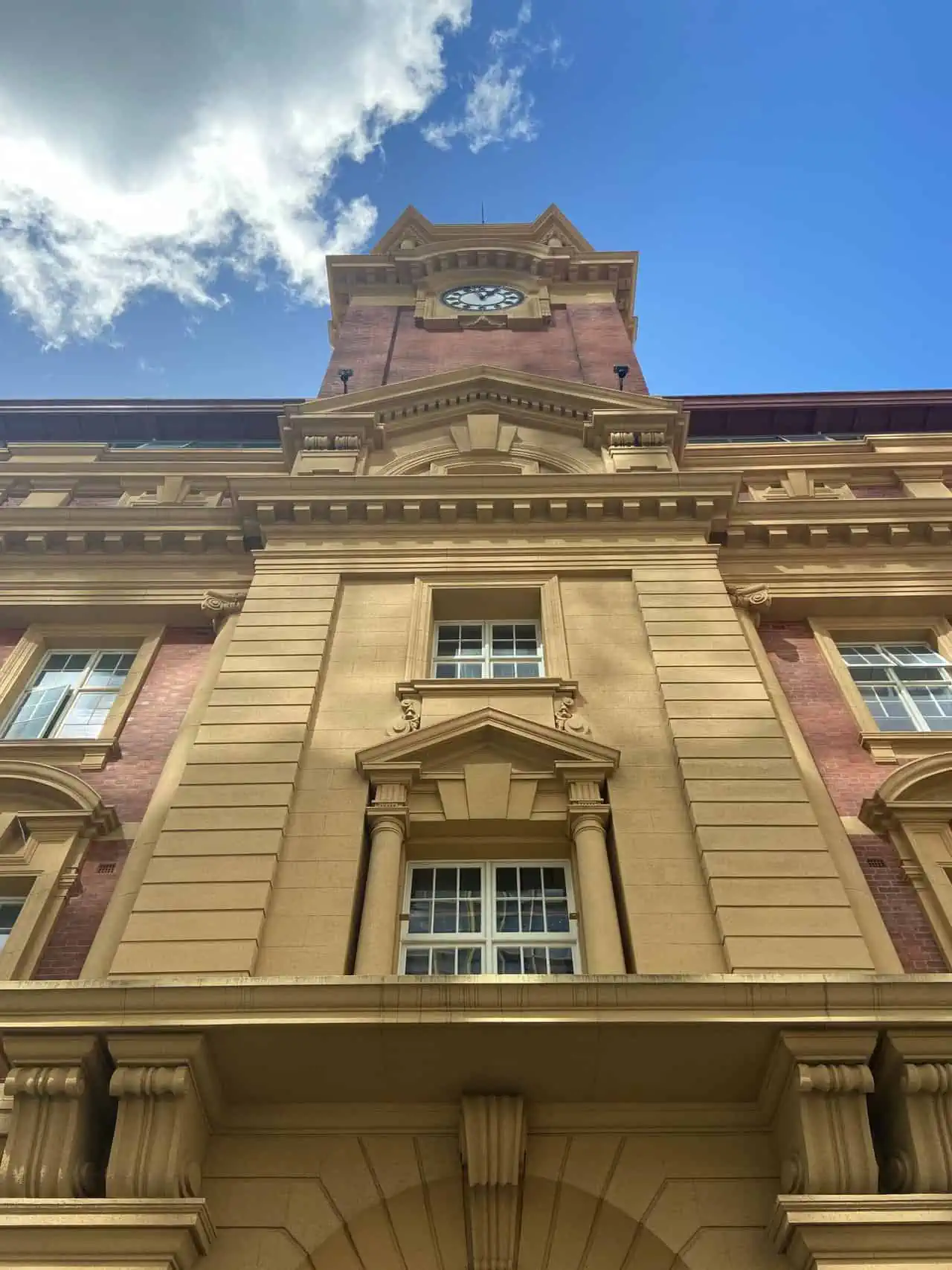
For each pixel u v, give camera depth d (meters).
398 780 10.47
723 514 14.77
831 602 14.20
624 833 9.77
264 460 18.69
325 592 13.38
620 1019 7.24
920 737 11.87
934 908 9.68
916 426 21.23
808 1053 7.28
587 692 11.77
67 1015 7.37
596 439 17.31
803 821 9.64
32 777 11.20
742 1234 7.04
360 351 22.91
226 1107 7.68
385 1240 7.23
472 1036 7.30
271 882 9.14
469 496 14.64
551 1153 7.50
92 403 21.34
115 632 14.29
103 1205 6.64
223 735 10.82
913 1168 6.93
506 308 25.05
